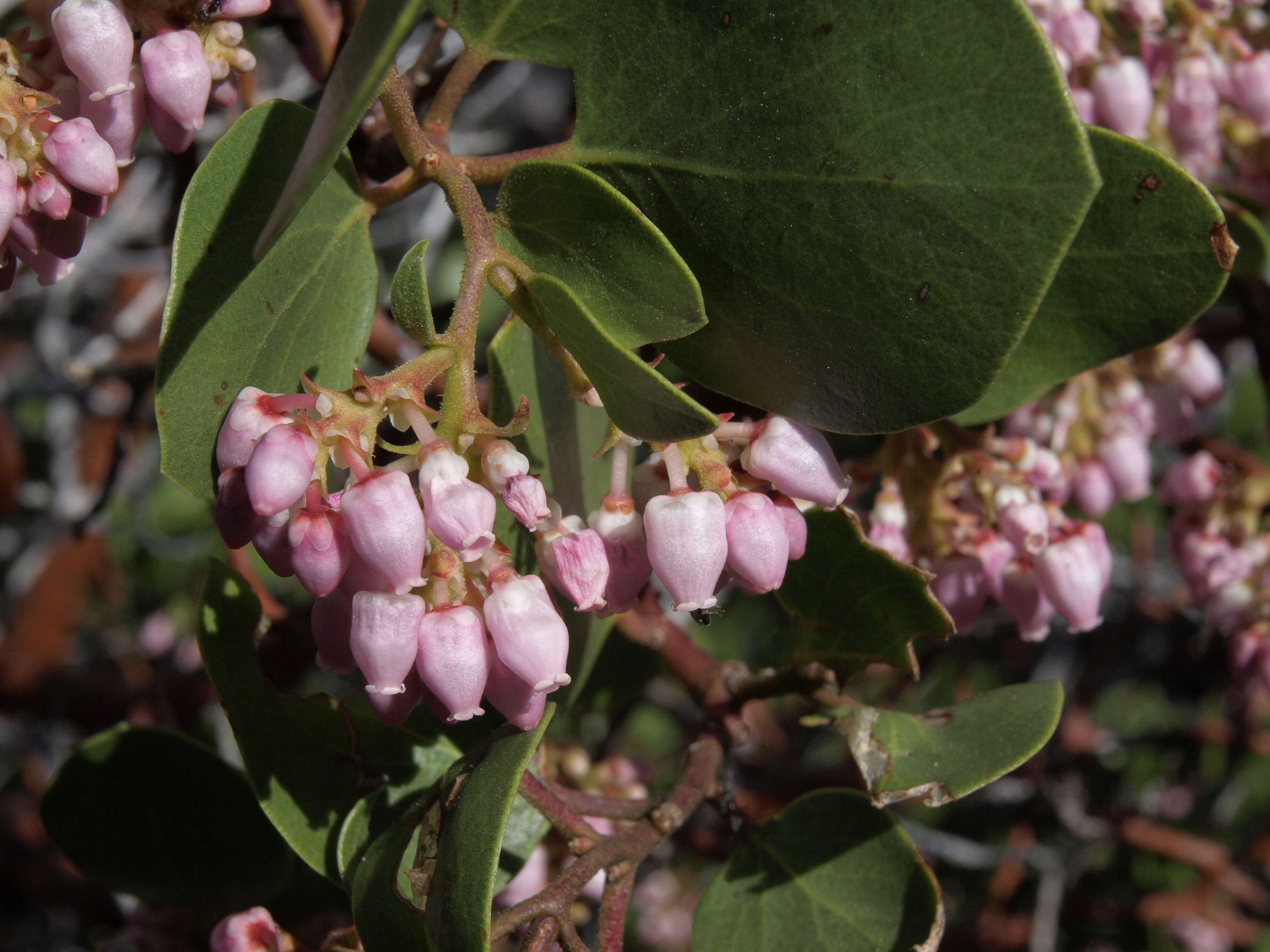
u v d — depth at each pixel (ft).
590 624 0.78
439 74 0.85
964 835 1.59
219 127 1.12
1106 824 1.50
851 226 0.65
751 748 1.48
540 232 0.67
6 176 0.66
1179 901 1.50
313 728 0.75
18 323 1.71
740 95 0.67
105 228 1.44
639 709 1.75
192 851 0.83
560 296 0.64
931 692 1.58
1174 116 0.90
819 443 0.68
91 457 1.66
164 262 1.44
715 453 0.67
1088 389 0.89
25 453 1.82
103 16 0.66
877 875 0.76
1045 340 0.77
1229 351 1.40
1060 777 1.49
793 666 0.79
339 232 0.70
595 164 0.69
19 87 0.67
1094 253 0.75
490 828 0.64
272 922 0.75
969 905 1.59
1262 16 0.94
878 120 0.65
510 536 0.73
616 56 0.68
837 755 1.66
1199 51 0.89
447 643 0.64
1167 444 1.09
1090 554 0.79
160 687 1.28
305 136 0.68
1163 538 1.58
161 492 1.66
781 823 0.78
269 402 0.64
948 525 0.81
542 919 0.70
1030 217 0.63
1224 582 0.92
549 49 0.72
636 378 0.63
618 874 0.72
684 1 0.67
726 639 1.63
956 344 0.65
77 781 0.82
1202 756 1.57
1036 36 0.63
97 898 1.41
